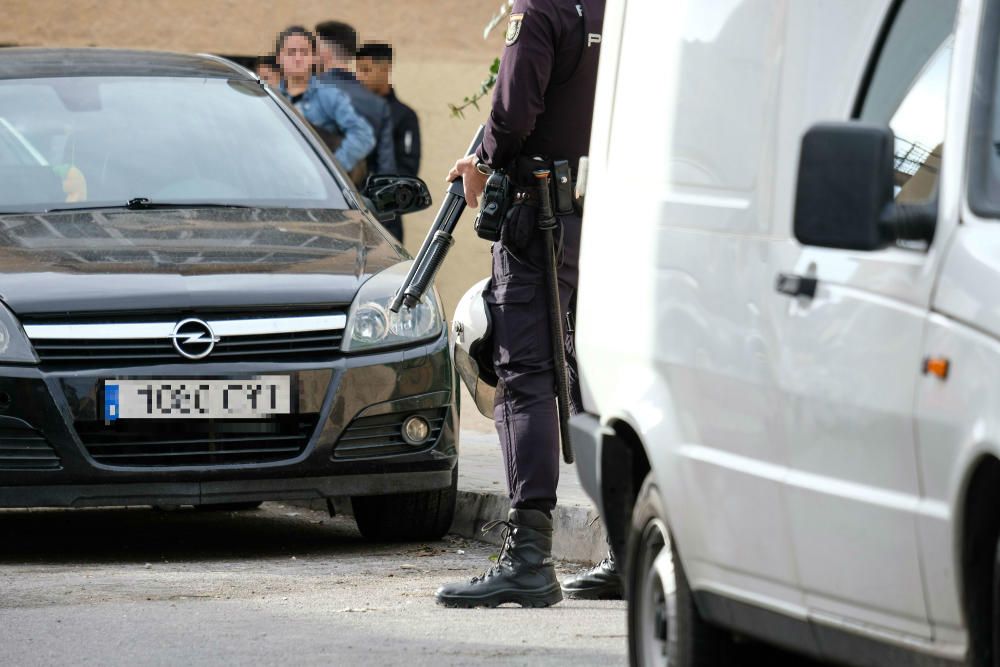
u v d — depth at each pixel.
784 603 9.91
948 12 9.52
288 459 19.03
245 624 15.24
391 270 20.03
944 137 9.10
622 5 12.96
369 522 20.91
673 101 11.74
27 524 22.97
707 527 10.59
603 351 12.17
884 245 8.78
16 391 18.41
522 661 13.54
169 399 18.69
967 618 8.44
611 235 12.30
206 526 22.78
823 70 10.23
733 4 11.21
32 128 22.17
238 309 18.97
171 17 42.78
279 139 22.97
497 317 16.03
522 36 15.40
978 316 8.40
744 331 10.30
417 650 14.02
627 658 13.14
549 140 15.81
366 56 32.34
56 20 42.66
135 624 15.23
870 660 9.26
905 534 8.82
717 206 10.84
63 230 20.33
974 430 8.27
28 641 14.49
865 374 9.16
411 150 32.81
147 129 22.52
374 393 19.22
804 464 9.66
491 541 20.97
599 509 12.19
